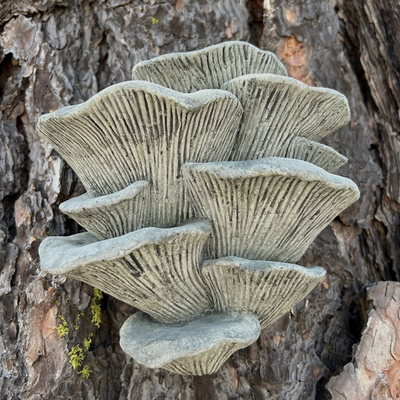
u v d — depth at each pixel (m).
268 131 0.37
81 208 0.34
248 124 0.37
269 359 0.45
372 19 0.54
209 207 0.35
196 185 0.34
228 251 0.36
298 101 0.36
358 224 0.51
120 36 0.52
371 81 0.54
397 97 0.54
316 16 0.52
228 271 0.34
